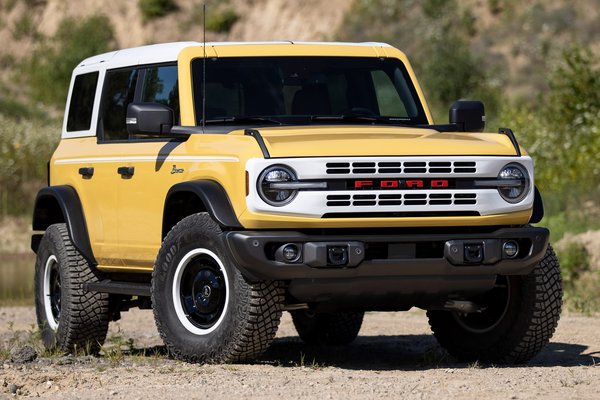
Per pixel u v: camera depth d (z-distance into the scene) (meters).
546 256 11.08
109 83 12.88
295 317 14.62
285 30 65.06
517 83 56.78
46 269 13.45
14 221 35.78
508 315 11.27
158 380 9.75
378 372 10.41
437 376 10.04
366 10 64.12
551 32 59.47
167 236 10.90
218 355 10.48
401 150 10.15
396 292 10.37
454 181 10.28
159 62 12.11
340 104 11.92
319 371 10.38
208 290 10.62
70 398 9.05
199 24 66.25
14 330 16.55
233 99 11.59
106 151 12.39
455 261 10.24
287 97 11.73
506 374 10.16
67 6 67.81
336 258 9.93
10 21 67.69
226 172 10.29
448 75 54.25
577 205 26.58
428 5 62.34
